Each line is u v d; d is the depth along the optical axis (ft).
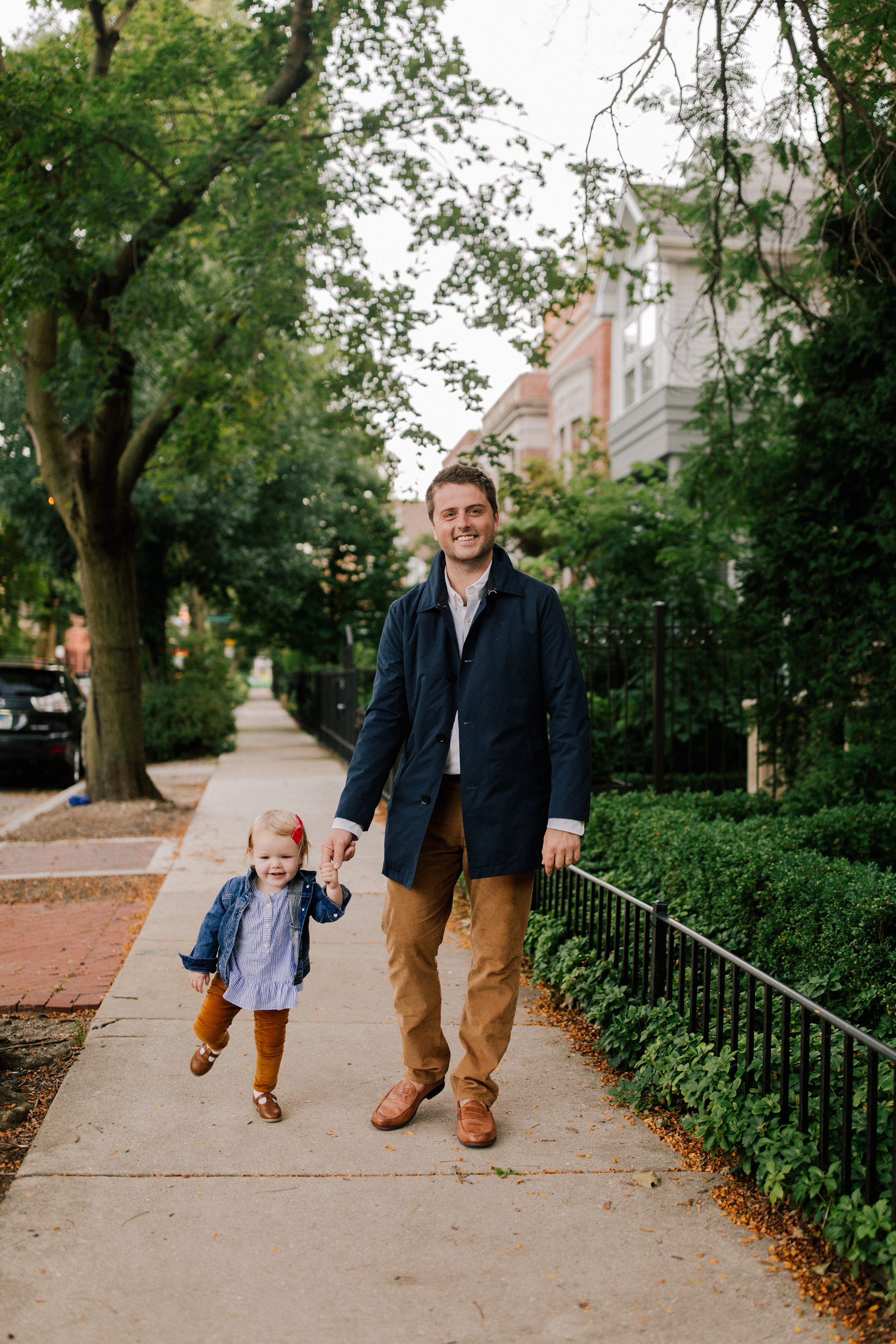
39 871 25.07
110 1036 13.28
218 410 33.71
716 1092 10.13
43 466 34.65
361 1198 9.18
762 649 25.40
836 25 18.57
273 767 51.37
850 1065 8.40
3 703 44.42
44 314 32.32
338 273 29.35
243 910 10.75
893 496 23.12
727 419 27.45
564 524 39.50
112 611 34.96
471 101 28.02
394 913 10.70
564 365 71.15
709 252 24.64
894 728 22.49
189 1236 8.50
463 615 10.53
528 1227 8.73
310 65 28.86
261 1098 10.80
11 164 25.11
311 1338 7.23
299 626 79.56
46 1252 8.20
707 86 18.89
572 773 9.93
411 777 10.41
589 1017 13.44
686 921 15.78
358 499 79.00
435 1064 10.83
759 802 23.48
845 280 24.09
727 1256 8.32
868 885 13.29
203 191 29.27
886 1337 7.22
